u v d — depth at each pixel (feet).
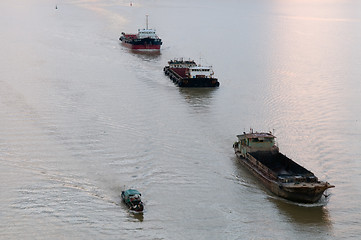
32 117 290.97
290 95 360.28
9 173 218.59
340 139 270.46
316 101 344.28
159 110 320.29
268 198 206.90
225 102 343.67
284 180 206.69
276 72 437.17
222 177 225.15
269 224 187.42
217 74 429.79
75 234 175.73
